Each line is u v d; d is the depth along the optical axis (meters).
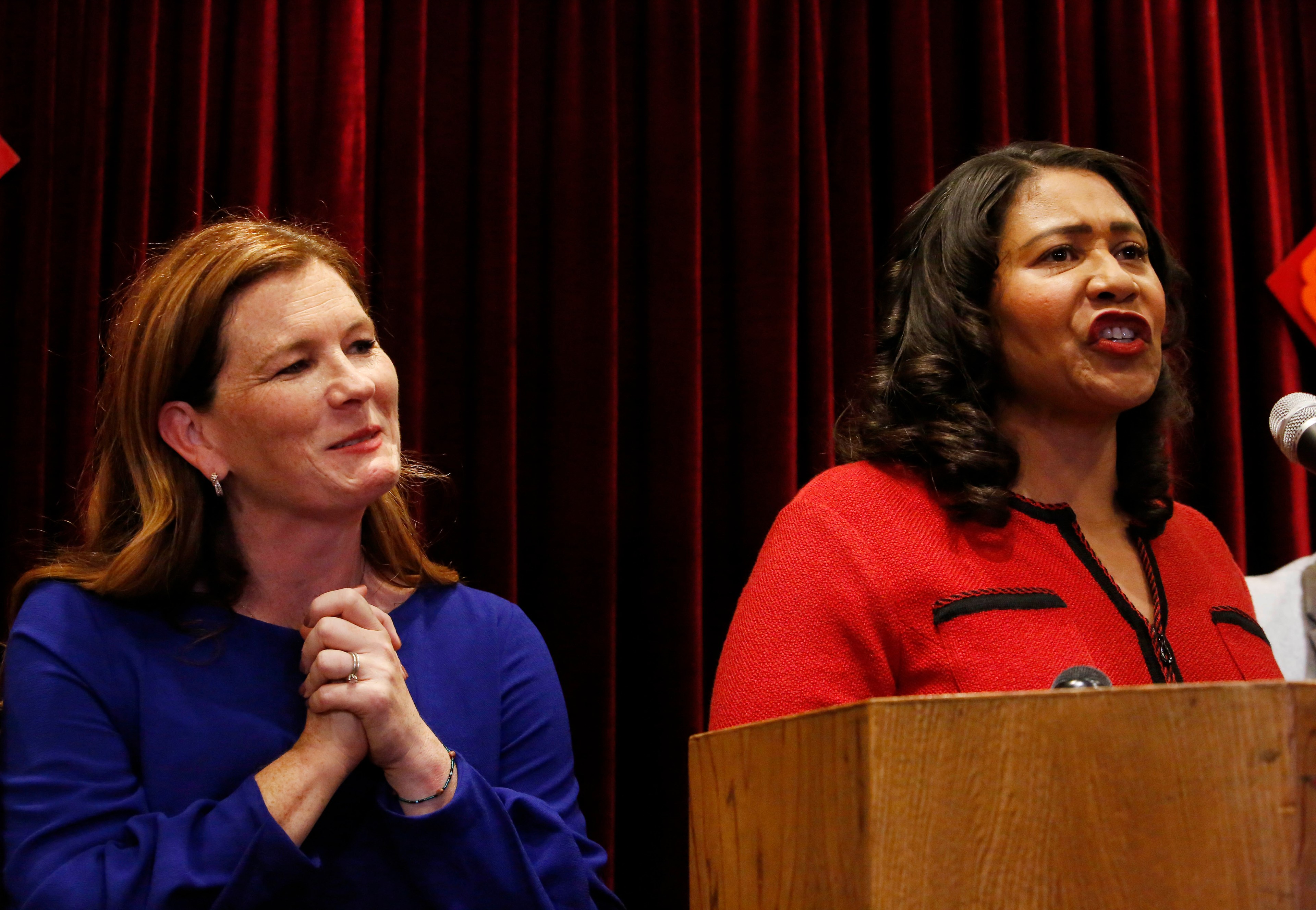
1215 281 3.32
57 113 2.76
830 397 3.11
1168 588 1.55
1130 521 1.62
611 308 2.95
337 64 2.86
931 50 3.36
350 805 1.29
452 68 2.99
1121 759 0.77
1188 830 0.76
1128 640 1.43
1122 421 1.67
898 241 1.79
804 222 3.16
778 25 3.18
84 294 2.70
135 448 1.38
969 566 1.45
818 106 3.19
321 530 1.37
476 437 2.84
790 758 0.89
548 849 1.30
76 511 2.62
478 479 2.81
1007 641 1.40
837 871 0.81
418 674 1.39
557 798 1.40
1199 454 3.28
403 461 1.74
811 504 1.54
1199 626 1.52
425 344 2.89
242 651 1.33
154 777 1.26
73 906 1.12
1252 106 3.43
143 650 1.32
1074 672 1.05
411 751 1.24
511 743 1.42
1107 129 3.41
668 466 2.94
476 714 1.40
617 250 3.02
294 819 1.17
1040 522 1.51
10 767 1.24
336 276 1.41
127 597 1.33
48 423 2.69
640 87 3.12
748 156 3.12
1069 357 1.50
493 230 2.90
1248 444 3.37
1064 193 1.59
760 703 1.40
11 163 2.70
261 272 1.36
